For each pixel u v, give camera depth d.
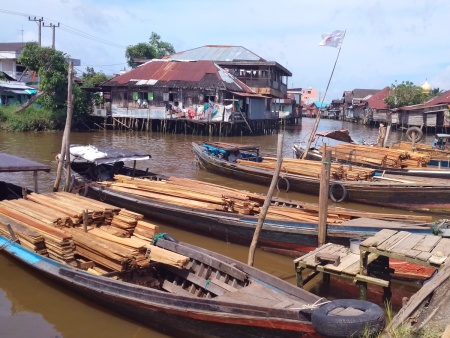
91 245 8.48
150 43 69.19
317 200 17.05
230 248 11.66
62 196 11.36
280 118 57.81
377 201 16.25
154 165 23.30
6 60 50.00
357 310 6.18
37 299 8.53
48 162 22.59
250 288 7.57
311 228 10.54
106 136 37.22
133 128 42.50
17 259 9.52
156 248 8.69
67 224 9.52
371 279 7.74
